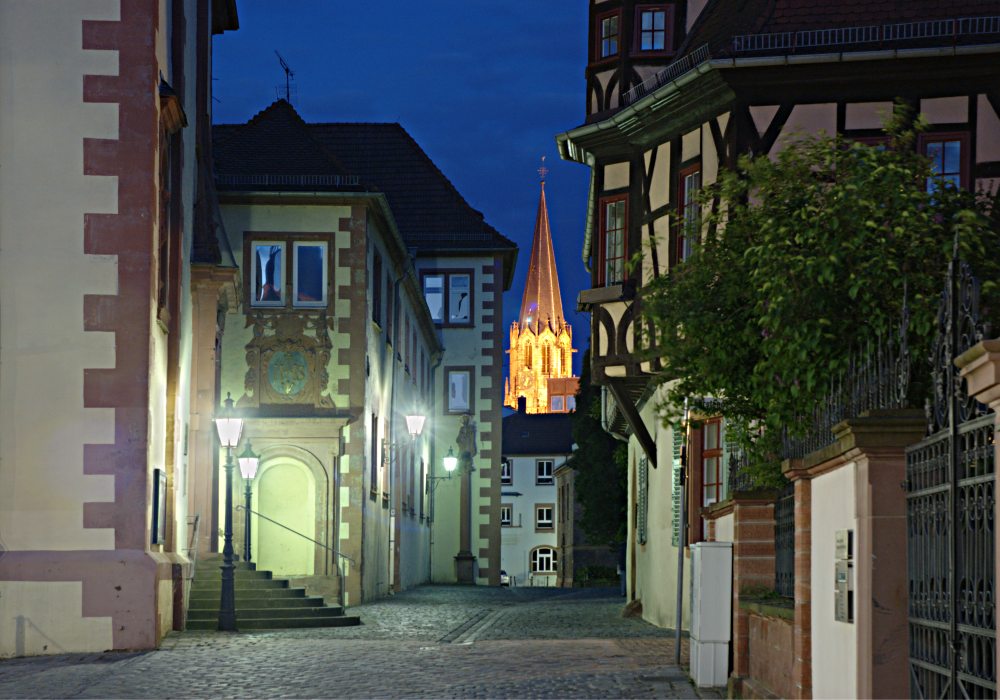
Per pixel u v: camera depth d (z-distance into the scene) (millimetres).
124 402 16891
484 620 25250
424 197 51031
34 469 16719
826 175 12047
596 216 23625
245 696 12219
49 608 16406
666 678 13562
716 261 12938
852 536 7809
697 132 21094
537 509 102625
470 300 50375
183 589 20750
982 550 5930
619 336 22875
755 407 13258
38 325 16906
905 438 7266
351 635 20391
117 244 17047
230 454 20938
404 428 39750
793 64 19625
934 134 19469
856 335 10039
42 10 17219
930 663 6754
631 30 23375
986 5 19812
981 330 5969
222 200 29172
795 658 9484
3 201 17016
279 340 28984
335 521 28438
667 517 23312
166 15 19547
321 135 52031
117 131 17172
